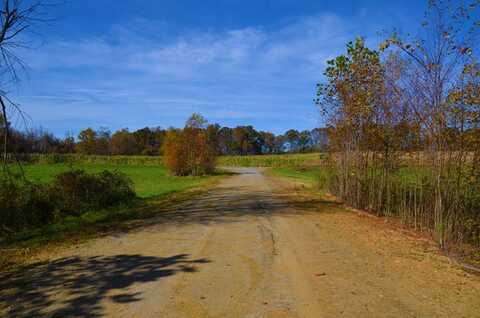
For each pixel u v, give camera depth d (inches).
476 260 259.3
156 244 317.4
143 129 3855.8
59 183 493.7
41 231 385.7
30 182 451.8
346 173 586.9
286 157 2935.5
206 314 172.7
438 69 305.6
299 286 210.4
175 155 1524.4
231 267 248.1
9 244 323.3
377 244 313.3
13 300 190.9
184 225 409.4
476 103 284.5
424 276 226.8
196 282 217.3
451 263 254.7
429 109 316.8
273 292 200.8
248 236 349.1
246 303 185.6
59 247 309.0
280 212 506.6
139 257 274.5
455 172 300.5
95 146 3314.5
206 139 1590.8
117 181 613.6
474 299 189.2
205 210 529.0
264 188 910.4
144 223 425.1
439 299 189.5
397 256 273.7
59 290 204.7
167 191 844.6
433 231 331.3
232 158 2974.9
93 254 284.7
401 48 321.7
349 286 209.8
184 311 176.1
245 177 1435.8
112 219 457.1
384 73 435.5
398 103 406.6
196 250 295.4
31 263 260.4
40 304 185.3
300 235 352.8
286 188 903.1
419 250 291.9
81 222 437.1
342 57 518.9
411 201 407.2
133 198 660.1
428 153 336.2
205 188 920.9
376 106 468.1
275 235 353.4
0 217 373.4
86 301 188.7
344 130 583.2
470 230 300.2
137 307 180.9
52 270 242.7
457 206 295.0
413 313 172.4
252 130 4611.2
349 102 527.5
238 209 537.6
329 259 267.0
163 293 199.5
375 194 500.7
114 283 215.9
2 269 246.1
